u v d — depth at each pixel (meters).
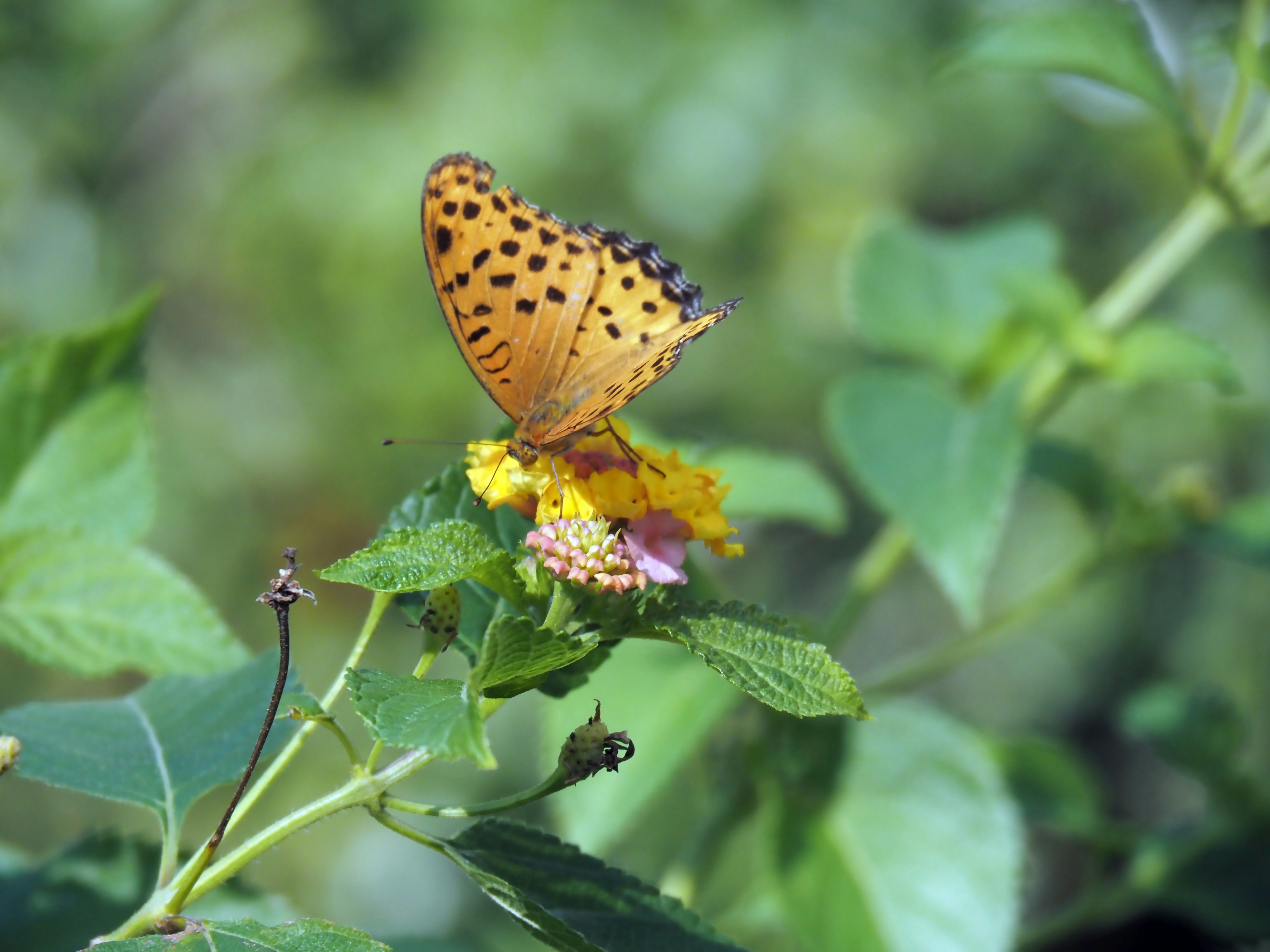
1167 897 0.99
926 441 0.96
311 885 1.82
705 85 2.06
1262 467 2.07
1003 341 1.04
